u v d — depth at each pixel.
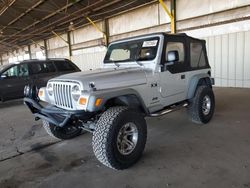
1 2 11.36
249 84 7.82
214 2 8.25
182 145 3.17
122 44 3.62
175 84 3.49
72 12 12.41
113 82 2.67
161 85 3.24
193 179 2.30
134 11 11.49
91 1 10.71
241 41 7.75
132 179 2.38
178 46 3.51
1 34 18.38
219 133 3.56
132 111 2.64
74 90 2.57
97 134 2.42
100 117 2.53
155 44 3.21
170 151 3.00
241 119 4.24
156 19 10.51
